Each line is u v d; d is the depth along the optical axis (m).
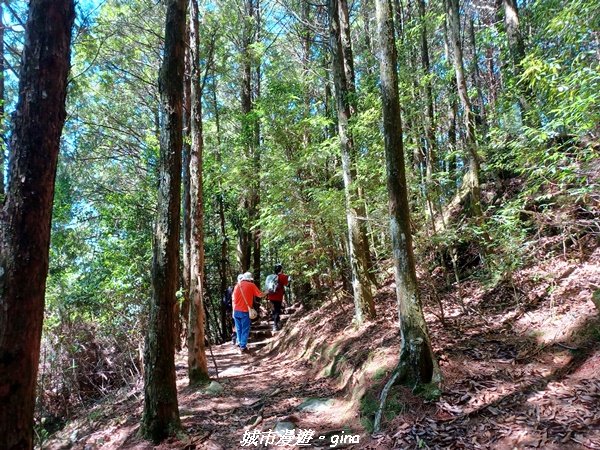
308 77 12.17
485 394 3.75
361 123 6.81
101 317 8.60
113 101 12.87
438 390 3.96
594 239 5.41
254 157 11.67
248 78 14.95
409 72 6.39
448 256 7.29
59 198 10.75
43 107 2.64
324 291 10.73
